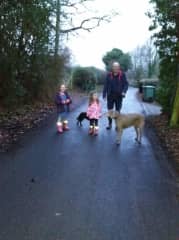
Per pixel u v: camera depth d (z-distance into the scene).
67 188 7.07
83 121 14.91
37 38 16.97
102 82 42.00
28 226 5.45
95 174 7.99
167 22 15.47
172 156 9.70
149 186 7.32
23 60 17.11
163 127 13.53
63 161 8.96
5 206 6.16
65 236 5.18
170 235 5.25
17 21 14.30
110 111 10.91
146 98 25.61
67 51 25.80
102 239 5.11
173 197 6.73
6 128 12.86
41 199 6.49
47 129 13.09
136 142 11.23
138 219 5.75
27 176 7.75
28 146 10.41
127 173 8.14
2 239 5.07
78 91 32.28
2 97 16.59
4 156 9.30
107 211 6.03
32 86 19.42
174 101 13.53
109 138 11.70
